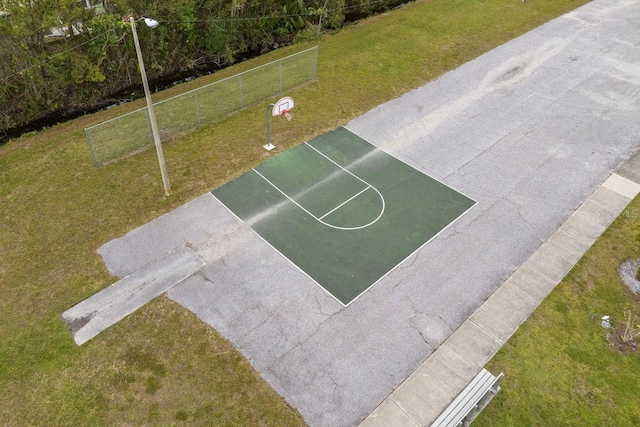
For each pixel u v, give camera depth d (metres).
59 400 11.73
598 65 24.86
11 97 21.58
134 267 14.74
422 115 21.36
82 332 13.06
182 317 13.47
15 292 14.01
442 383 12.20
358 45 26.33
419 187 17.75
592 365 12.59
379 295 14.15
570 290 14.38
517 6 30.55
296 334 13.13
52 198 16.94
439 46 26.38
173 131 19.75
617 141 20.00
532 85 23.34
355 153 19.20
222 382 12.09
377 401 11.83
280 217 16.42
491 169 18.59
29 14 19.39
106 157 18.34
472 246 15.65
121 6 21.78
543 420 11.49
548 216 16.72
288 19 27.84
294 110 21.42
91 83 23.28
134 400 11.73
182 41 25.44
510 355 12.78
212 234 15.81
